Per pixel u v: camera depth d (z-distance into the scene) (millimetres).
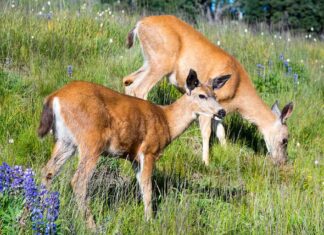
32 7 18672
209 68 13234
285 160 13195
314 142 14453
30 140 10383
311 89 17547
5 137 10555
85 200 8484
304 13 44688
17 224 7043
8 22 15570
